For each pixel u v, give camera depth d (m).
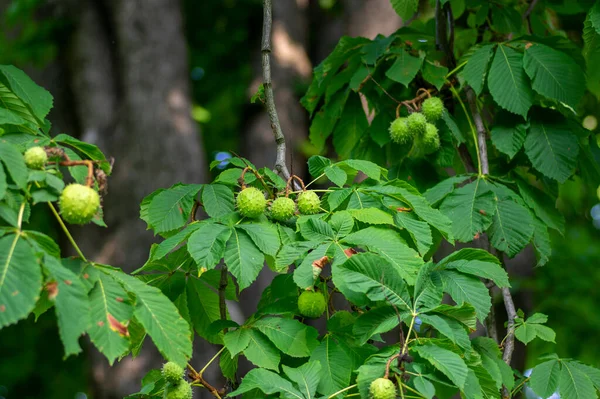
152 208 3.27
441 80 4.36
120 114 8.35
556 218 4.26
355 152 4.77
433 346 2.68
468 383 2.73
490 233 3.89
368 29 8.26
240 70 11.26
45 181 2.54
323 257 2.83
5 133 3.09
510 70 4.11
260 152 9.78
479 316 2.92
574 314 8.48
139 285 2.57
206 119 10.36
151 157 8.07
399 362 2.60
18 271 2.21
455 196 3.99
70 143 3.00
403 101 4.32
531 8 5.05
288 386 2.76
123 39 8.55
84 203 2.51
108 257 7.65
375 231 2.95
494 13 4.95
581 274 8.86
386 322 2.78
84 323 2.25
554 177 4.04
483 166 4.19
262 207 3.05
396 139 4.19
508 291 4.09
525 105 4.04
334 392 2.83
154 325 2.49
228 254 2.86
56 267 2.30
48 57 8.55
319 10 11.17
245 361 7.34
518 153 4.45
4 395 12.45
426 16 7.68
